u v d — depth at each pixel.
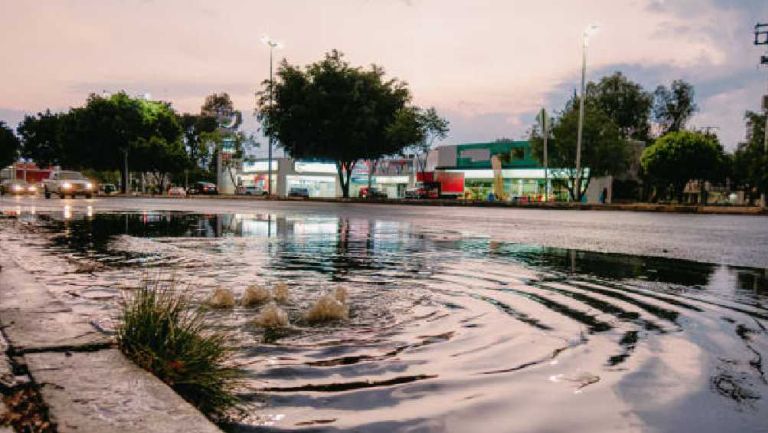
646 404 2.42
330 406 2.35
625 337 3.56
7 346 2.76
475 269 6.64
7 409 2.03
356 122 43.09
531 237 11.50
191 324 2.90
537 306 4.50
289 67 44.84
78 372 2.40
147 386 2.26
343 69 44.62
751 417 2.30
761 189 40.22
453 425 2.18
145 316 2.82
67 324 3.19
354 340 3.38
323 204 34.12
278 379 2.67
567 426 2.19
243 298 4.46
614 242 10.56
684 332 3.70
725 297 5.02
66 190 36.44
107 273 6.03
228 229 12.78
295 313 4.11
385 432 2.11
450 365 2.92
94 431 1.84
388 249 8.87
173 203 32.59
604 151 40.25
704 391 2.59
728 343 3.44
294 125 44.34
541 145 42.81
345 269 6.53
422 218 18.83
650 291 5.29
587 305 4.57
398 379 2.69
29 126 73.00
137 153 63.56
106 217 16.81
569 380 2.72
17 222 14.11
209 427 1.90
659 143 46.56
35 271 6.14
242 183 70.38
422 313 4.18
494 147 52.16
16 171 93.44
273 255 7.90
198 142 88.25
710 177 47.66
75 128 62.28
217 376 2.58
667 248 9.55
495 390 2.57
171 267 6.57
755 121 48.50
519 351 3.20
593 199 47.12
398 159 62.75
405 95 46.09
